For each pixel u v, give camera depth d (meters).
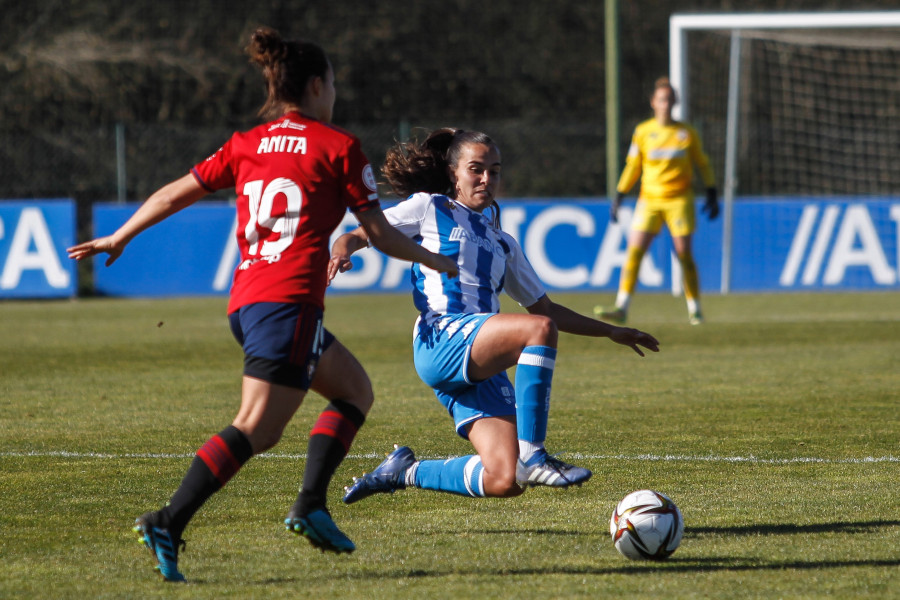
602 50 100.44
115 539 14.73
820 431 22.84
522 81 99.56
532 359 14.32
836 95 84.06
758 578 12.56
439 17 98.81
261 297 12.68
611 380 31.19
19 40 89.81
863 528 14.84
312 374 12.81
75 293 63.34
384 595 12.03
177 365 36.22
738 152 80.81
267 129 13.23
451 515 16.00
